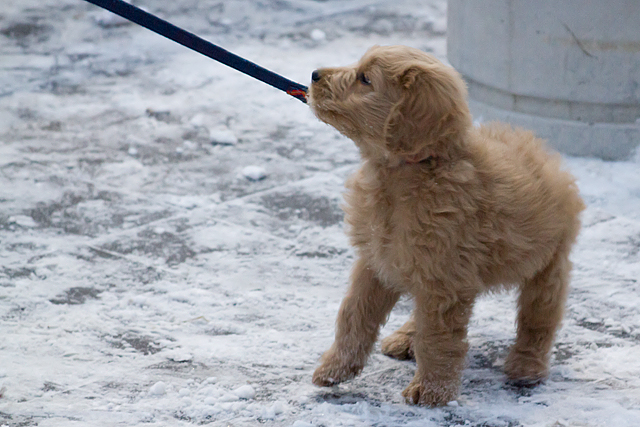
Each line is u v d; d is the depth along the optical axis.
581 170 13.50
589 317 9.30
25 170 13.84
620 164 13.71
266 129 16.14
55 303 9.59
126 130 15.91
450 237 6.95
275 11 24.73
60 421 6.94
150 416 7.11
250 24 23.48
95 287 10.05
